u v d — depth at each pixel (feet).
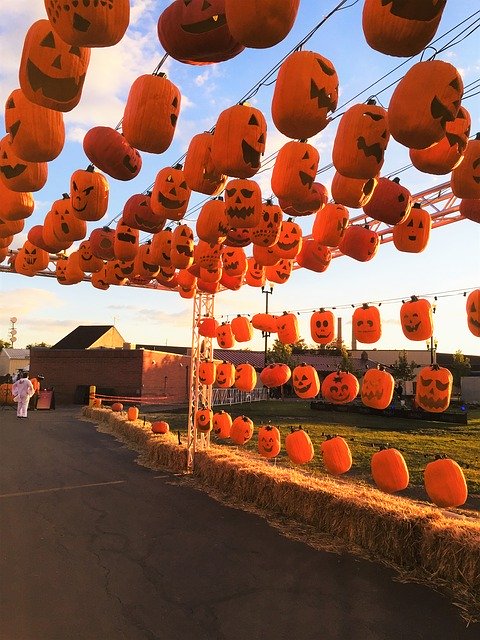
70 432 49.03
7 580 13.46
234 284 24.27
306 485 19.76
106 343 138.00
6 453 35.27
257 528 18.51
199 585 13.44
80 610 11.79
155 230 16.71
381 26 6.37
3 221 16.08
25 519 19.34
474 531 14.28
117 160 12.05
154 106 9.16
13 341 177.78
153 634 10.75
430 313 15.85
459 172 10.07
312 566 14.87
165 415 68.95
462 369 139.23
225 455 27.02
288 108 8.11
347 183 10.95
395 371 109.91
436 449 38.50
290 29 6.60
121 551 15.99
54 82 7.72
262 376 20.79
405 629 11.15
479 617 11.75
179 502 22.27
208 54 7.77
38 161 9.37
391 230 19.44
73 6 6.45
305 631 11.02
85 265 21.70
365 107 9.11
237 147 9.76
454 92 7.51
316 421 60.90
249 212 13.17
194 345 30.76
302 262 19.53
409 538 15.03
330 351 132.67
